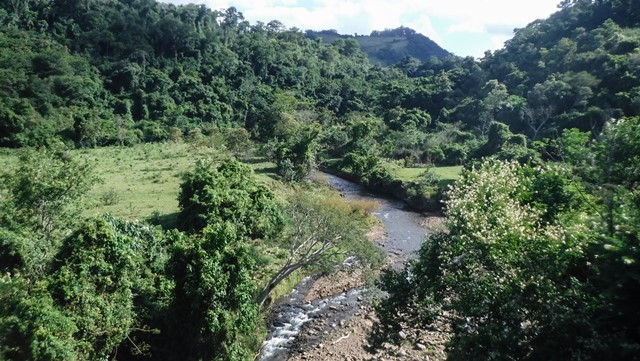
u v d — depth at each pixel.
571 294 11.78
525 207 15.12
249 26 180.25
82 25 128.25
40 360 13.80
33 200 21.03
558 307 11.58
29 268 17.75
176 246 19.55
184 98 111.94
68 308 15.59
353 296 28.22
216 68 126.75
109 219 19.58
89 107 98.31
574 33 96.94
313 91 129.50
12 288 15.06
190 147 71.75
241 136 70.75
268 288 24.98
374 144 76.56
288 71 137.12
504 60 108.69
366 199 55.62
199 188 31.81
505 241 13.56
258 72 134.50
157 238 20.12
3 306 14.55
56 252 18.78
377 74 157.25
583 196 14.20
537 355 11.70
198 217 28.12
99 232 17.75
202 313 18.52
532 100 76.31
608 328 10.49
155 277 18.69
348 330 23.91
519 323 12.27
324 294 28.44
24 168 21.42
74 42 120.75
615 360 9.47
